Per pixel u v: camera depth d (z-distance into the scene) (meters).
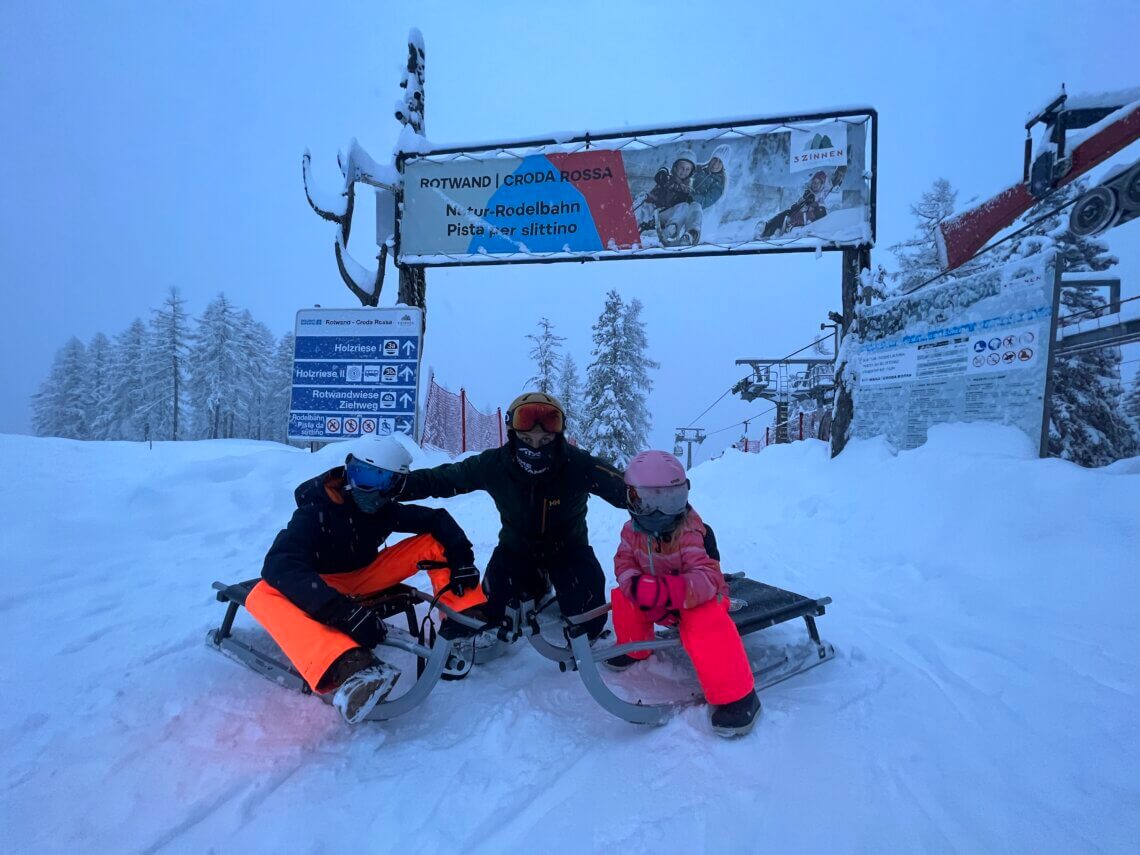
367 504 2.83
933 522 5.41
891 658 3.15
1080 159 6.37
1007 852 1.73
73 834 1.80
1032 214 19.70
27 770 2.11
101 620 3.53
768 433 28.05
